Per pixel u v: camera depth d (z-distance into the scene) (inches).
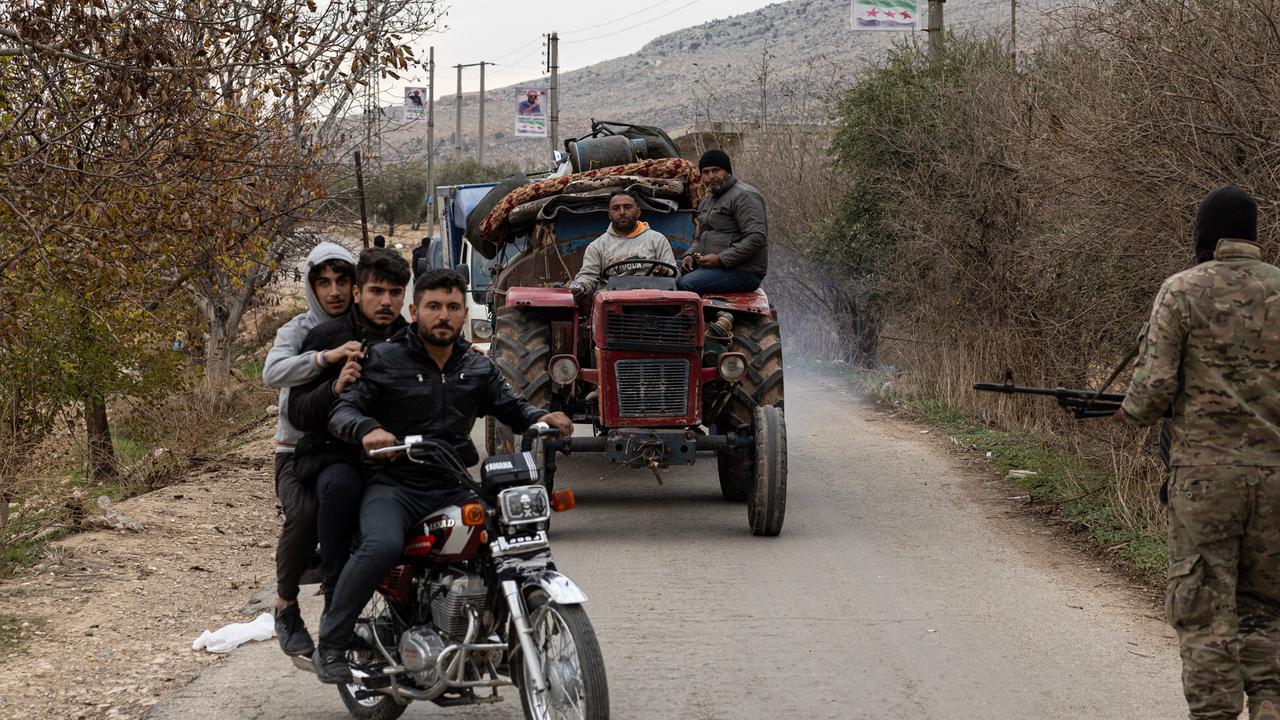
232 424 659.4
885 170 609.3
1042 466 415.8
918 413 545.3
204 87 376.5
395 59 400.5
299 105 422.9
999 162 461.4
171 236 381.7
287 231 545.3
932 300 565.3
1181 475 171.9
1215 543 169.8
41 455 418.3
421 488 187.8
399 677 184.7
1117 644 242.8
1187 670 171.0
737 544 328.8
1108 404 204.5
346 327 198.7
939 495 392.2
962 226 513.7
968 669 227.6
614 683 220.2
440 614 179.6
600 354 329.7
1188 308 172.4
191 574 315.9
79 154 345.4
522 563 174.9
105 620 269.7
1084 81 359.3
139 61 342.6
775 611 265.6
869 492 398.0
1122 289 355.9
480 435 538.6
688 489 409.7
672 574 296.8
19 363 406.9
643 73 6441.9
